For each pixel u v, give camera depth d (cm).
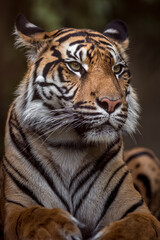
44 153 659
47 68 653
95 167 668
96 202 666
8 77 1831
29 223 559
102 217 665
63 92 640
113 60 659
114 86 625
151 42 2014
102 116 611
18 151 670
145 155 945
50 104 648
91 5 1641
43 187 657
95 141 634
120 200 671
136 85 2144
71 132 649
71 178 663
